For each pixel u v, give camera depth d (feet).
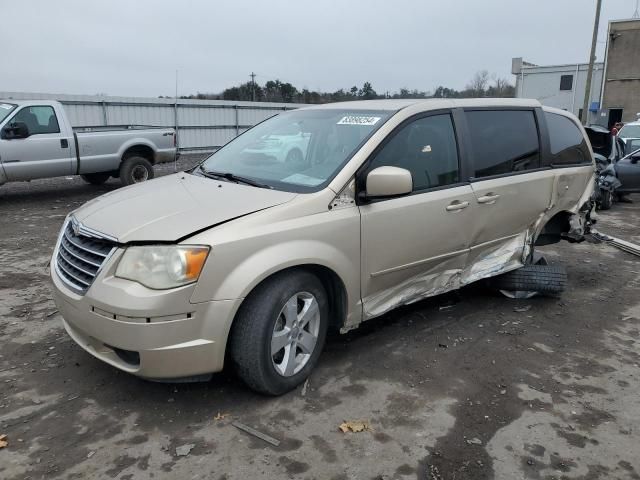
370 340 13.82
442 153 13.60
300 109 15.52
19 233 25.54
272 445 9.53
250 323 10.17
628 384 12.14
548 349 13.78
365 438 9.82
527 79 152.97
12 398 10.75
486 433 10.11
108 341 9.61
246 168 13.29
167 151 41.37
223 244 9.65
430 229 13.04
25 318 14.70
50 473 8.70
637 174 38.42
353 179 11.63
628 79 135.23
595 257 23.29
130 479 8.64
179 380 9.89
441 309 16.15
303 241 10.60
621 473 9.16
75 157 35.73
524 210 15.76
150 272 9.41
